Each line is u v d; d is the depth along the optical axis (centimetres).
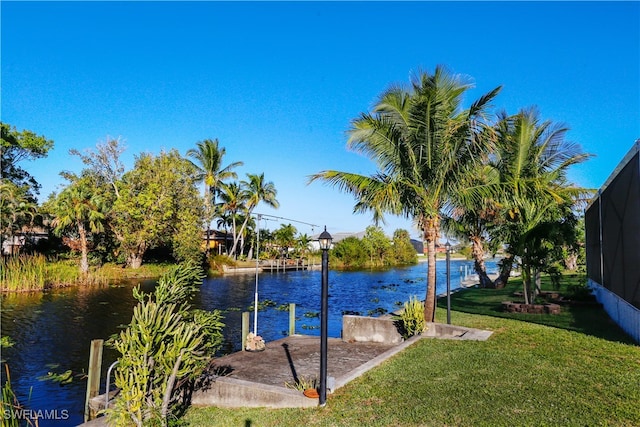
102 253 3616
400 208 1163
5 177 3547
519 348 814
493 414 504
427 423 494
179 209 3741
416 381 643
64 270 2825
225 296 2619
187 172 3831
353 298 2588
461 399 557
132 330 523
